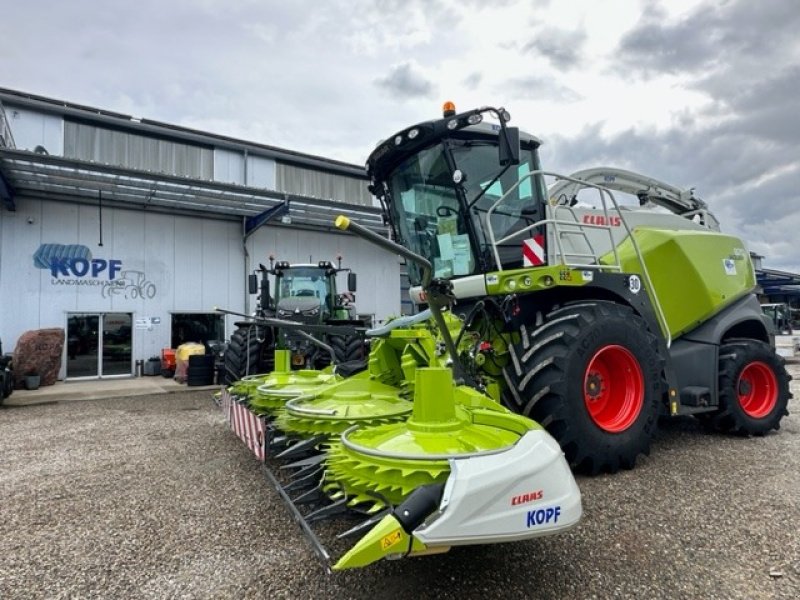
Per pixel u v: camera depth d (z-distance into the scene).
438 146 4.21
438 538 1.78
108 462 4.61
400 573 2.36
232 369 8.30
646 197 6.18
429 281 2.51
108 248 13.16
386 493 1.99
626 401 3.85
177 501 3.48
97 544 2.83
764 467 3.99
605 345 3.67
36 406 8.64
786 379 5.42
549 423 3.53
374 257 17.95
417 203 4.66
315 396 3.31
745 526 2.86
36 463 4.68
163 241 13.95
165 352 13.24
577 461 3.54
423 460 1.97
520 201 4.36
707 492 3.39
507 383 3.85
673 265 4.93
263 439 3.24
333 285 10.47
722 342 5.39
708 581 2.29
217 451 4.89
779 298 33.53
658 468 3.94
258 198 13.30
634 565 2.42
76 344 12.66
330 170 17.11
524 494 1.95
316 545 2.12
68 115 12.95
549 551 2.55
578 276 3.80
